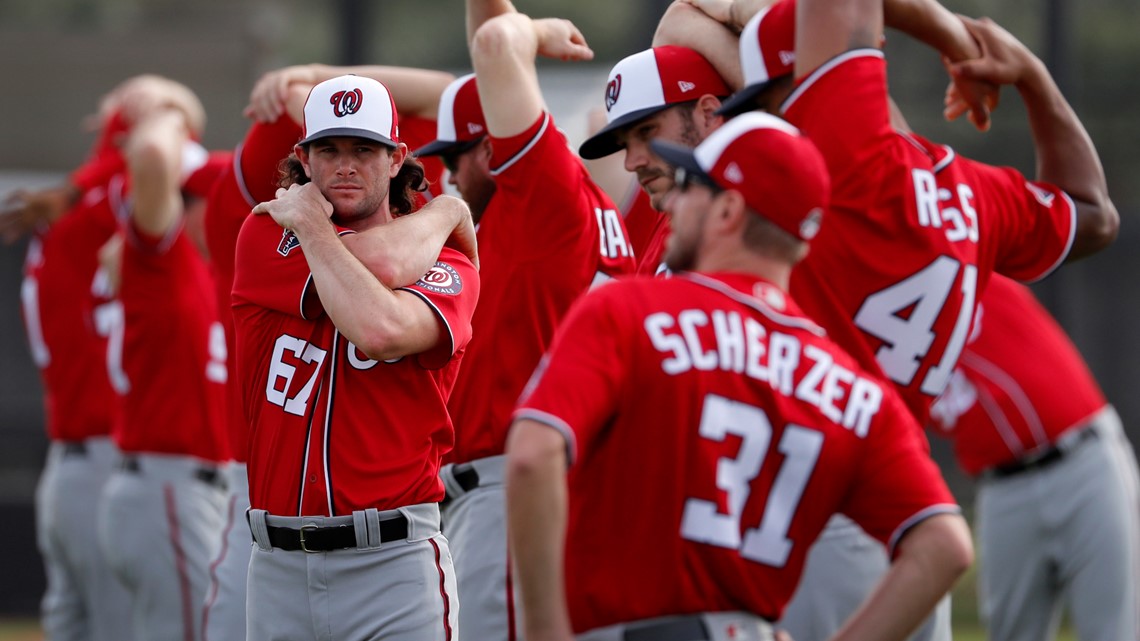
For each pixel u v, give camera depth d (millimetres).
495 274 16359
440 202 14531
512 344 16312
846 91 12992
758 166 10375
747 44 13719
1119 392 44750
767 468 10086
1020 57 15141
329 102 14008
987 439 24109
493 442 16375
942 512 10086
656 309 10078
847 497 10359
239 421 18297
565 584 10258
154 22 49812
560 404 9617
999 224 14391
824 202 10594
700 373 9977
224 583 18062
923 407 13852
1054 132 15469
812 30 13070
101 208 26578
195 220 23766
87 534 26984
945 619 16109
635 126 14781
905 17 14312
